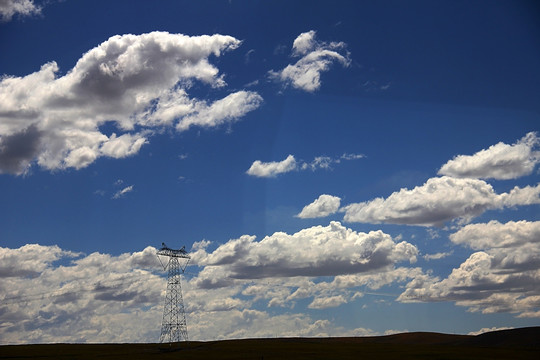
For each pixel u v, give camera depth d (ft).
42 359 542.16
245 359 495.00
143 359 513.86
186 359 505.25
